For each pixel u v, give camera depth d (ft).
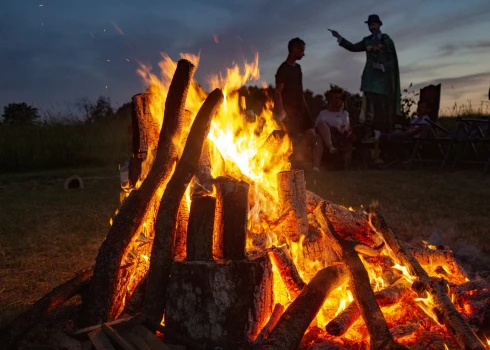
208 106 9.48
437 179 30.19
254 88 36.29
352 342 8.55
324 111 36.91
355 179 30.96
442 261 11.75
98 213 23.32
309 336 8.75
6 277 13.69
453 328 7.96
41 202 27.68
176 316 8.36
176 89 9.49
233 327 8.05
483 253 14.64
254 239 9.57
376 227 10.18
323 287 8.45
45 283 13.06
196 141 9.29
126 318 8.13
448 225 17.79
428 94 38.04
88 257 15.51
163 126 9.64
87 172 42.75
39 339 8.96
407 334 8.75
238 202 8.45
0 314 10.68
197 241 8.45
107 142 51.60
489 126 33.99
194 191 9.05
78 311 9.62
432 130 35.81
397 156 39.04
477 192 24.85
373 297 8.43
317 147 35.81
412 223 18.40
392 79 41.37
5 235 18.99
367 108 41.57
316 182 29.78
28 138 50.31
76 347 7.66
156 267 8.67
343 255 9.45
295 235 10.15
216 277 8.09
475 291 10.71
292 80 33.78
